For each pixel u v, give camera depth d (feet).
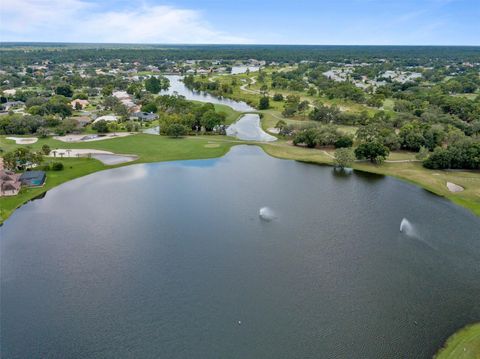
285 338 185.47
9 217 318.86
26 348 178.91
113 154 519.60
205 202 351.46
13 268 242.37
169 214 324.60
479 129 622.95
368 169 464.24
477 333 187.93
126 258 254.27
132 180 416.46
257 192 380.17
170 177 427.33
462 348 178.40
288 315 201.26
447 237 288.51
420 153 491.31
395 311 205.16
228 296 216.13
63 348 178.91
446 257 260.21
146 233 289.74
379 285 228.02
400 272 241.96
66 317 198.70
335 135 560.20
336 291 221.87
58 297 214.48
